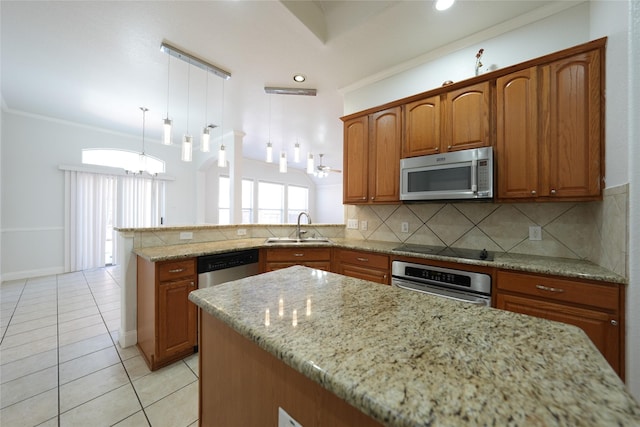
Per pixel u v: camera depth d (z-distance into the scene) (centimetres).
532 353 51
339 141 536
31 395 151
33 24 200
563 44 183
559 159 163
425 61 242
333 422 52
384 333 60
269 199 811
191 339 193
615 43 141
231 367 77
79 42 222
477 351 52
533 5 184
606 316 130
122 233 206
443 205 237
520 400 38
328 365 47
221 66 258
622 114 133
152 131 477
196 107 361
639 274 120
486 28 205
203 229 258
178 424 133
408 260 200
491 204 214
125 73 272
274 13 189
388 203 244
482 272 167
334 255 252
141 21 197
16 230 386
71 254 431
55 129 415
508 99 181
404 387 41
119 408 143
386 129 241
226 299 83
